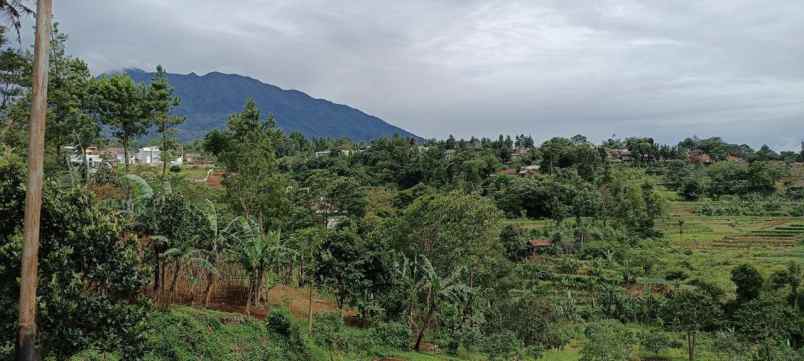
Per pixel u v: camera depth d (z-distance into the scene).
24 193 10.78
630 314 55.78
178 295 23.03
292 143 148.88
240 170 33.97
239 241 24.28
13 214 10.78
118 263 11.70
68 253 10.88
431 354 30.17
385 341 28.88
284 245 28.17
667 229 89.69
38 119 10.54
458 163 117.56
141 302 12.40
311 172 96.12
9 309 10.38
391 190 94.88
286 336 21.66
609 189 101.62
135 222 19.64
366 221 57.25
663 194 112.06
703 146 171.38
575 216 93.19
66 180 26.14
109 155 41.62
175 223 21.03
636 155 146.88
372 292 31.78
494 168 124.62
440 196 41.44
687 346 43.53
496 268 46.34
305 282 36.66
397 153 117.88
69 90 32.19
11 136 25.62
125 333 11.69
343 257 30.39
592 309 56.69
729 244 79.62
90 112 36.97
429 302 31.91
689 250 76.62
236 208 33.34
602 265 69.44
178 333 17.59
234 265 26.59
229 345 19.06
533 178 108.50
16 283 10.50
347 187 68.00
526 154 154.00
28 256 10.16
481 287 43.97
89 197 12.04
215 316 20.28
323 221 57.00
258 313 24.25
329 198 67.00
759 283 51.03
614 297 58.06
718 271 65.25
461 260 39.38
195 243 22.91
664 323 51.59
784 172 122.25
